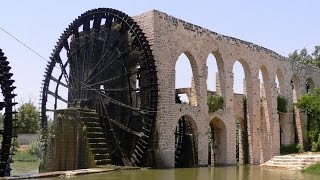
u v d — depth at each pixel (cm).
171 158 3409
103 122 3506
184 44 3644
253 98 4416
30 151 6150
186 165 3722
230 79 4091
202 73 3791
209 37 3912
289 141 5038
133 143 3394
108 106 3609
